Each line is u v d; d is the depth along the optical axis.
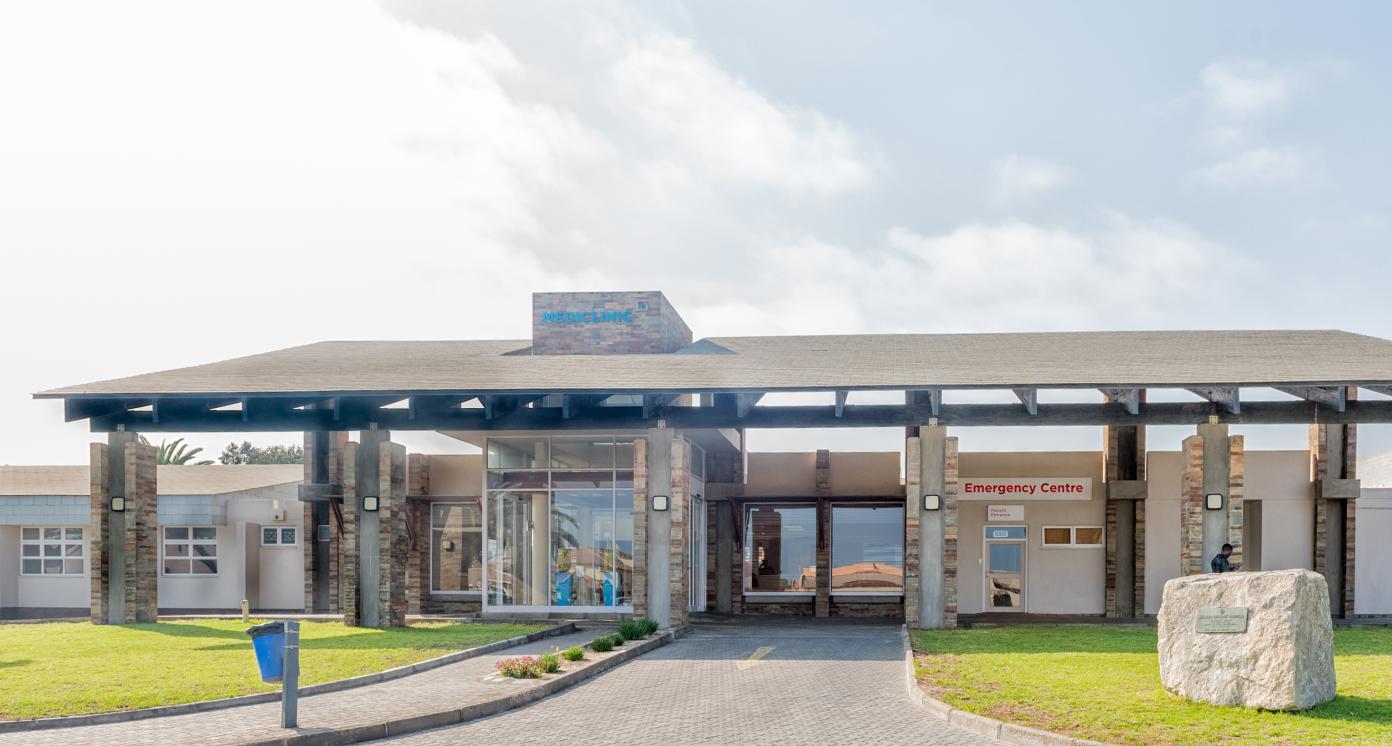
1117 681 14.40
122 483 24.73
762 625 26.97
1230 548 22.08
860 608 32.38
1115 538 29.84
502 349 29.59
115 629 23.02
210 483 35.88
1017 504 30.55
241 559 34.25
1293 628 12.11
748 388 22.30
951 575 22.56
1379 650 17.64
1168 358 24.86
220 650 18.89
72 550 34.44
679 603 23.75
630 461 26.80
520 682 15.02
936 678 14.96
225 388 23.28
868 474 32.25
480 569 32.50
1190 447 22.95
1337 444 29.16
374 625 23.78
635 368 25.08
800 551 33.19
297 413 25.05
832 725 12.43
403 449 24.75
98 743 11.25
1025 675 15.09
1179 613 13.23
